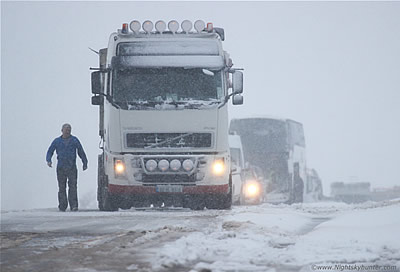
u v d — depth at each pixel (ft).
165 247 52.31
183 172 123.44
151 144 123.85
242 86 127.95
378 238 60.70
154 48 126.93
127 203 129.90
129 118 123.95
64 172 129.18
